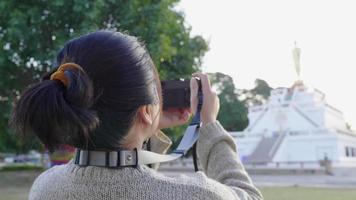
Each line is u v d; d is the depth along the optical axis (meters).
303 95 41.28
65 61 1.44
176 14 14.98
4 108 13.51
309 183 20.80
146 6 12.72
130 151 1.40
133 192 1.33
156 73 1.53
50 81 1.36
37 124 1.32
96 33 1.49
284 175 29.86
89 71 1.38
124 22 12.56
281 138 38.91
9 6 12.36
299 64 43.66
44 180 1.52
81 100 1.31
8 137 16.22
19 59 12.97
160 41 12.27
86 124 1.29
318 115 39.59
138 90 1.40
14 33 11.95
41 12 12.47
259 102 59.69
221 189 1.41
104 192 1.33
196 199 1.34
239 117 52.31
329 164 31.39
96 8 11.77
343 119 45.31
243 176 1.65
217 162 1.68
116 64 1.39
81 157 1.41
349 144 39.00
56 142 1.35
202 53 16.38
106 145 1.38
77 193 1.36
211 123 1.75
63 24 12.68
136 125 1.44
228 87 54.06
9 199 11.27
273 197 12.58
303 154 37.59
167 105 1.81
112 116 1.38
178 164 35.56
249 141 40.41
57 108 1.28
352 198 12.12
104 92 1.38
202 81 1.82
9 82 13.38
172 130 13.23
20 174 17.84
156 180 1.36
